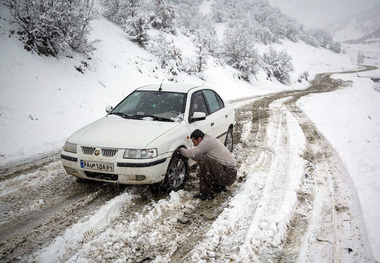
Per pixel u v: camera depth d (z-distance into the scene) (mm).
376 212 3645
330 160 6152
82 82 10359
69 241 3094
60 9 10445
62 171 5203
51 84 9117
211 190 4262
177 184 4500
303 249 3082
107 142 4051
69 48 11117
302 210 3977
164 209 3873
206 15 53656
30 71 8953
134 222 3506
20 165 5457
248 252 2998
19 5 9562
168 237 3289
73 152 4176
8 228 3367
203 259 2912
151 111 4930
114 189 4422
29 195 4215
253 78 27781
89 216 3596
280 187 4660
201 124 5105
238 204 3988
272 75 32594
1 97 7547
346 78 41562
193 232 3412
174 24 25438
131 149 3930
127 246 3100
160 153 4035
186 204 4094
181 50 20984
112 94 10906
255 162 5914
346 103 15820
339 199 4293
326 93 22266
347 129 8891
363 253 2998
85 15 11383
